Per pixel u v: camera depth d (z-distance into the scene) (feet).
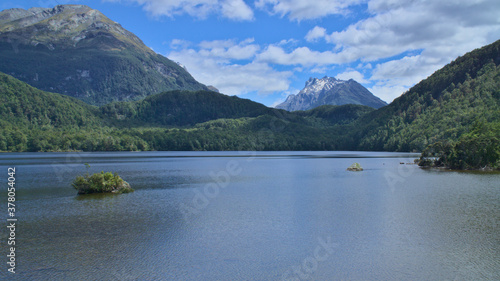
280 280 69.05
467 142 304.09
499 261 78.13
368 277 70.59
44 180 227.61
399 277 70.54
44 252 82.94
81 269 73.20
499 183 202.59
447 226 105.70
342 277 70.44
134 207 135.74
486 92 644.27
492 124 363.15
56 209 131.03
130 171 303.07
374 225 107.96
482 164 293.84
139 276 70.18
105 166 358.02
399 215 120.67
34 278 68.49
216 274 71.61
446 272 72.64
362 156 607.37
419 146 650.02
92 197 160.04
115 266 75.05
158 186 200.95
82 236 95.81
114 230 101.71
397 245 89.15
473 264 76.69
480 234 97.71
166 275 70.95
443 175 254.06
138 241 91.97
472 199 149.89
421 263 77.30
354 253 83.66
